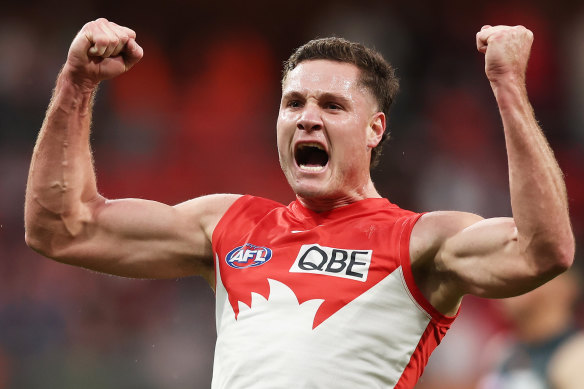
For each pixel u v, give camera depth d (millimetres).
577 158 43406
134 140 40750
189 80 48094
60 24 47469
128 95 44344
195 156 40812
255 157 41062
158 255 11469
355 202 11297
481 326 32344
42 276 34188
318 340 9922
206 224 11539
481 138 43469
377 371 9984
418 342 10312
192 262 11609
